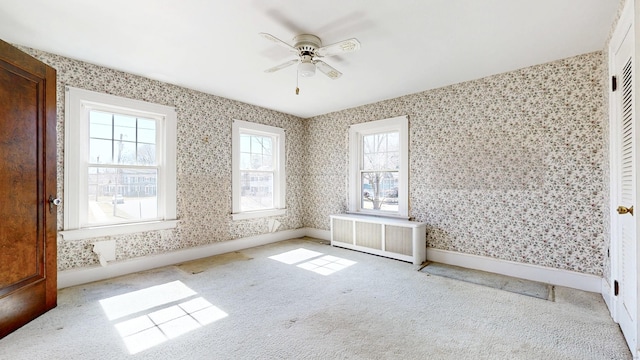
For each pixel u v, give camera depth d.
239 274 3.37
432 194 3.96
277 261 3.91
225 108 4.39
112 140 3.36
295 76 3.50
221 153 4.34
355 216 4.62
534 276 3.15
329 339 2.01
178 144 3.85
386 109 4.48
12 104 2.16
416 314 2.38
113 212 3.36
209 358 1.79
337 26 2.37
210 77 3.54
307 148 5.70
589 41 2.61
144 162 3.61
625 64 2.00
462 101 3.68
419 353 1.84
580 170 2.89
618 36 2.10
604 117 2.66
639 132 1.62
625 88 2.01
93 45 2.71
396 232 3.99
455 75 3.46
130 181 3.49
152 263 3.56
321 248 4.63
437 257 3.89
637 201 1.62
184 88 3.92
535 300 2.64
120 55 2.93
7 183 2.12
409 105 4.20
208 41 2.63
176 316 2.34
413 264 3.76
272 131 5.07
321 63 2.61
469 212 3.63
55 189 2.54
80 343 1.95
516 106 3.27
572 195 2.94
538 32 2.46
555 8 2.11
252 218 4.77
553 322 2.23
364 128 4.75
